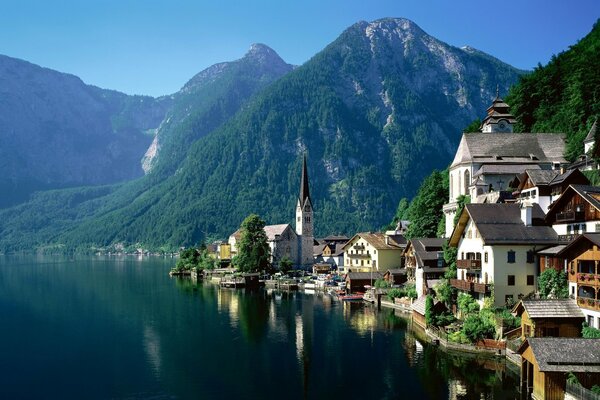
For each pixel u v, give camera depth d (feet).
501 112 595.06
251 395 227.81
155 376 254.88
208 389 235.61
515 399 208.85
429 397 218.38
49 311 429.38
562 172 331.98
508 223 292.81
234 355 287.89
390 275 486.38
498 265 281.95
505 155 467.93
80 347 309.83
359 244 609.42
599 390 179.32
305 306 447.83
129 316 403.13
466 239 317.83
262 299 498.28
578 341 195.00
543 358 190.19
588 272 234.99
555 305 232.73
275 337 326.65
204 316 401.29
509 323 265.54
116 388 239.30
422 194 577.43
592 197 255.29
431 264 403.95
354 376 248.32
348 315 397.80
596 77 497.87
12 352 300.40
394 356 276.41
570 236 270.87
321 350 293.64
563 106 562.66
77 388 240.53
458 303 317.42
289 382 242.99
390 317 386.11
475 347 269.85
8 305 461.37
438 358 268.21
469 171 469.16
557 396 188.75
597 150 385.91
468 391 221.25
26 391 237.86
